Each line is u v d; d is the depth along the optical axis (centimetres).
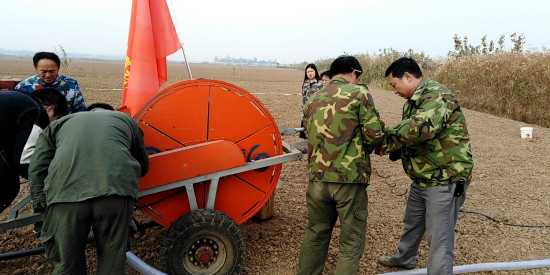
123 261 259
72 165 247
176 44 418
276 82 3419
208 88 330
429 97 290
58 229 246
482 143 923
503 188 621
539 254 415
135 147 285
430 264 311
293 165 728
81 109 480
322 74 660
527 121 1291
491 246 432
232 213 363
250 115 347
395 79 315
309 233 326
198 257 318
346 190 299
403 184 638
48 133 268
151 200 333
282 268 378
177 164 314
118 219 253
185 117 329
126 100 395
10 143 288
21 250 368
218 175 329
